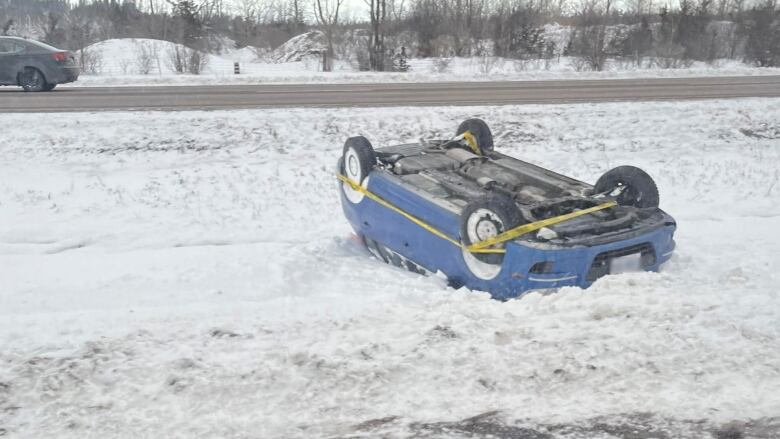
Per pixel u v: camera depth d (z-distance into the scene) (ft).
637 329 16.60
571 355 15.33
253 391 14.33
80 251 28.84
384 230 24.94
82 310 20.71
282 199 37.22
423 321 17.49
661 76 96.78
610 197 23.93
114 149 48.85
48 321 19.01
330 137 52.65
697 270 22.84
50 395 14.37
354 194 26.21
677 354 15.33
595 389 14.23
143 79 87.04
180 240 30.17
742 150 50.42
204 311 19.62
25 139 49.96
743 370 14.73
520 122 56.59
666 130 55.47
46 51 72.49
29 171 43.93
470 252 21.18
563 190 24.44
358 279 23.52
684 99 68.49
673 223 22.22
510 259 20.17
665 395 13.99
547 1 181.47
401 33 147.13
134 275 24.39
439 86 81.10
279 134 52.54
